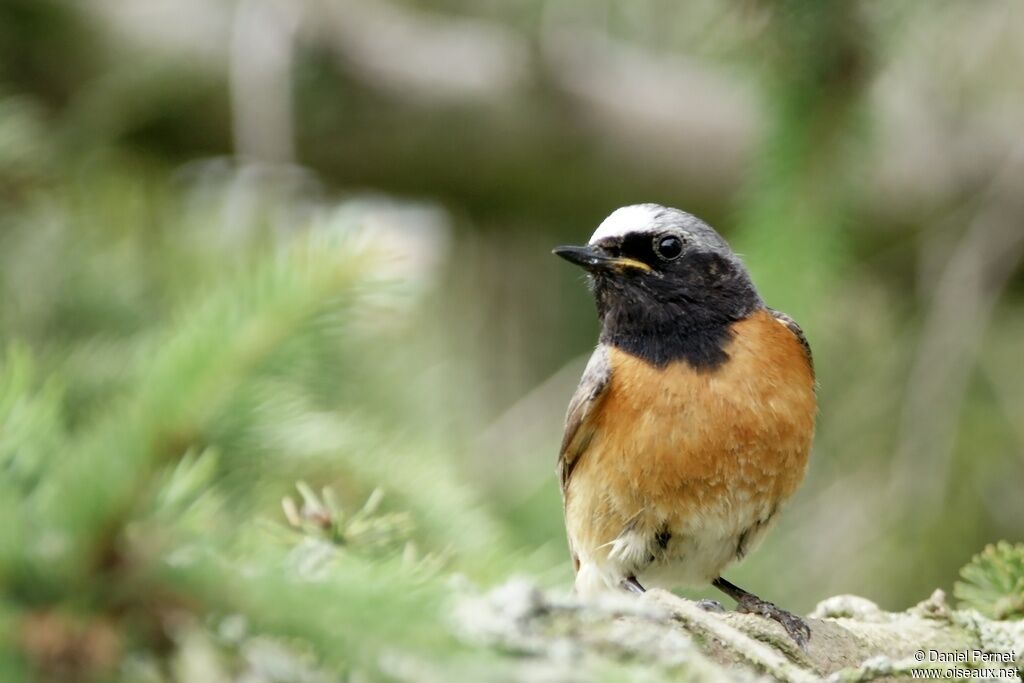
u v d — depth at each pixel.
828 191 10.80
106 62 14.66
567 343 16.11
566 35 16.22
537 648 4.05
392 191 16.42
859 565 12.99
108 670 3.38
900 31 11.12
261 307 3.91
